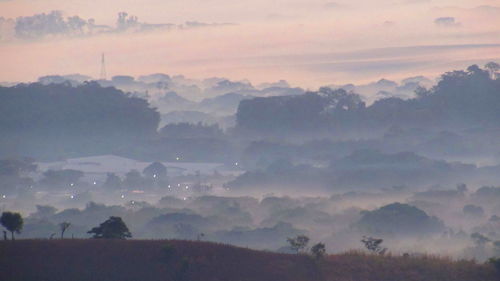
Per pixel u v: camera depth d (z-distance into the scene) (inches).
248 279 6599.4
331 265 6939.0
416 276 6820.9
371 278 6756.9
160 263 6643.7
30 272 6392.7
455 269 6973.4
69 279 6353.3
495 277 6884.8
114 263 6599.4
